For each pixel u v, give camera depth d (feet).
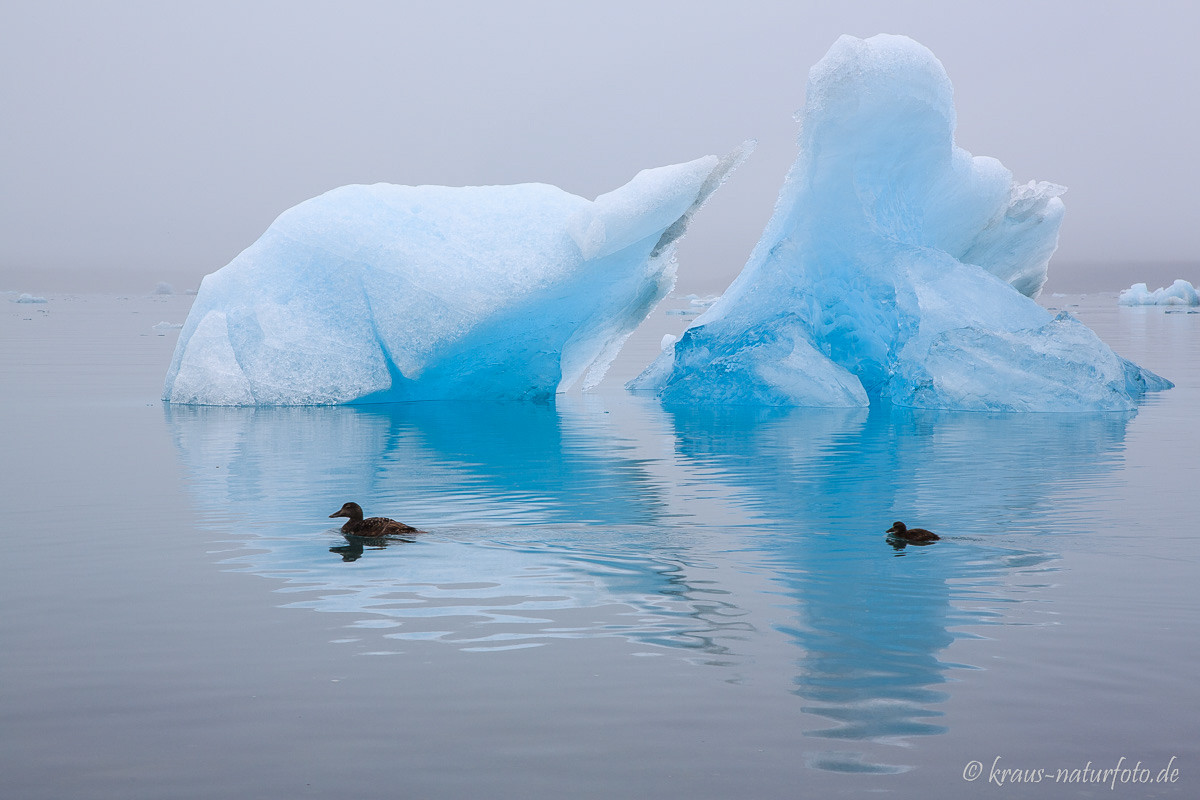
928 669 23.38
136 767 18.88
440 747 19.58
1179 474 50.49
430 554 34.55
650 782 18.19
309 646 25.13
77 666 23.88
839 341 94.84
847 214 91.30
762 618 27.22
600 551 34.88
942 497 45.01
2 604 28.81
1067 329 83.71
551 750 19.42
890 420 76.95
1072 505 42.80
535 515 41.27
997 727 20.31
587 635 25.85
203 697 22.00
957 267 88.28
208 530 38.52
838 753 19.24
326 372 87.20
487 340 88.63
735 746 19.54
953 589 29.89
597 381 106.22
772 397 89.15
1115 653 24.27
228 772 18.66
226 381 86.69
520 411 85.25
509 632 26.12
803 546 35.60
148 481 49.75
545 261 85.51
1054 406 81.35
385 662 24.00
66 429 70.64
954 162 101.86
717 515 41.24
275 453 59.77
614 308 94.84
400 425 74.23
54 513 41.86
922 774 18.43
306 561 33.60
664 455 59.06
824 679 22.80
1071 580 30.78
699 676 23.02
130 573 32.12
